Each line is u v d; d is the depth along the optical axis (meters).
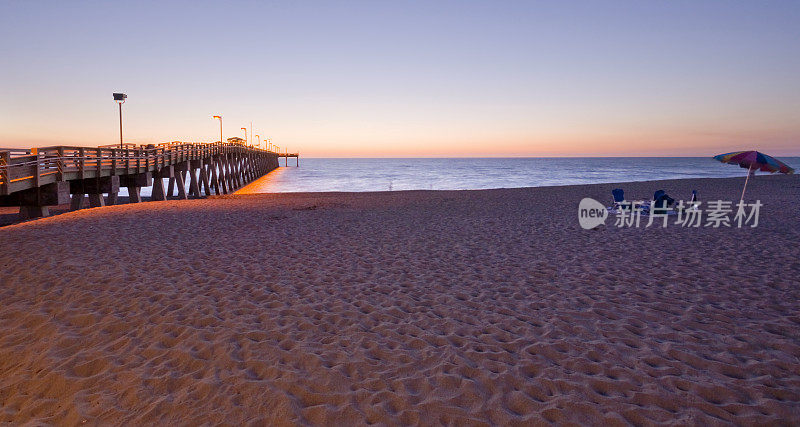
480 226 9.88
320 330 4.03
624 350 3.56
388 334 3.94
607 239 8.23
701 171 63.31
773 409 2.69
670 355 3.46
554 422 2.62
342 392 2.97
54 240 7.74
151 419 2.69
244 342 3.75
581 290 5.15
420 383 3.09
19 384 3.14
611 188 23.16
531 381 3.09
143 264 6.27
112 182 14.28
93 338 3.85
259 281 5.56
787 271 5.77
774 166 9.46
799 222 9.93
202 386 3.03
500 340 3.80
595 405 2.78
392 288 5.29
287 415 2.71
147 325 4.11
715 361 3.32
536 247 7.58
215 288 5.23
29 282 5.36
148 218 10.80
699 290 5.05
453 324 4.16
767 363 3.29
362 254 7.09
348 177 51.34
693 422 2.58
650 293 4.98
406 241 8.15
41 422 2.72
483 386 3.04
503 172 62.53
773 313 4.30
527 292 5.11
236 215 11.65
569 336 3.86
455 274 5.91
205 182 25.14
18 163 9.66
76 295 4.93
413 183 38.81
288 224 10.15
